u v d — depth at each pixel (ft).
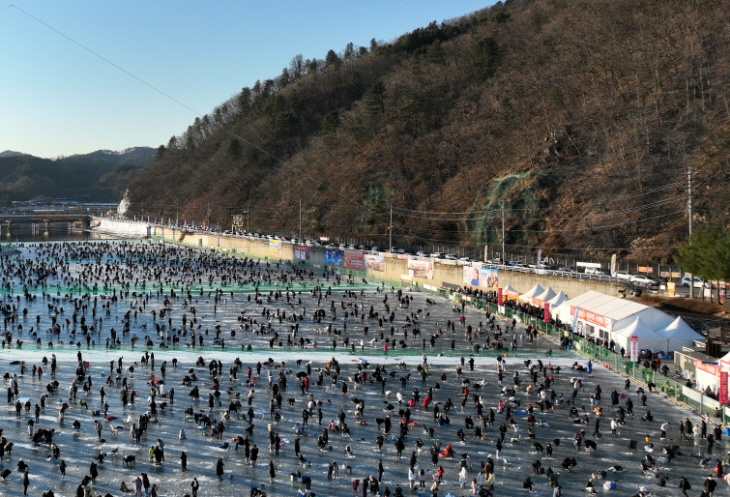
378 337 258.57
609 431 150.00
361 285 421.18
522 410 165.78
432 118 617.62
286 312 315.37
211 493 117.08
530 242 409.69
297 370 205.46
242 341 248.93
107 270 464.65
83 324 265.75
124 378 187.83
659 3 476.54
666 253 322.75
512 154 494.18
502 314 297.12
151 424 154.30
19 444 140.46
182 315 302.66
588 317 236.02
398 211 538.47
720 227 275.59
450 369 208.03
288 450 139.13
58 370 200.34
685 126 382.01
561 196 413.80
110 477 124.06
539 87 518.37
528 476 125.59
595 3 528.22
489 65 623.36
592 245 364.38
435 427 153.58
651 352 203.31
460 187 512.22
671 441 143.13
